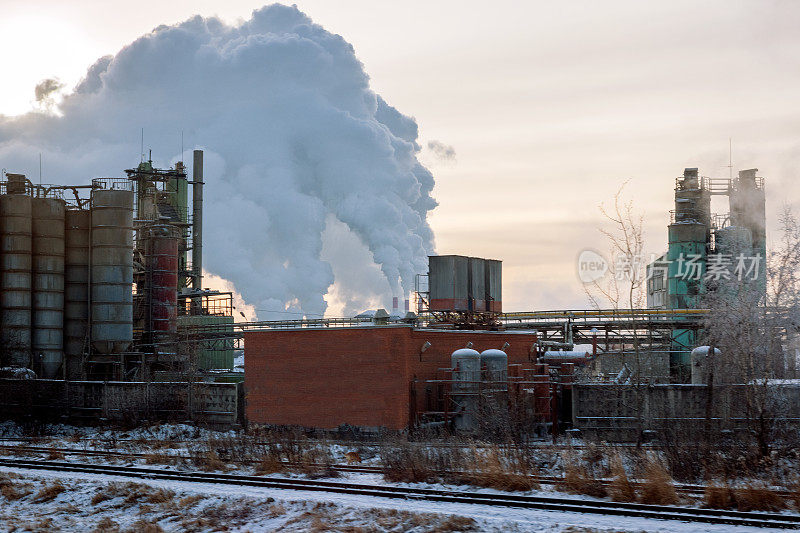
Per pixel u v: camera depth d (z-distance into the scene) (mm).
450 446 34875
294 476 31109
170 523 24641
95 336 74688
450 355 51469
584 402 45031
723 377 42094
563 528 21109
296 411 51219
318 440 44500
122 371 74375
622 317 68250
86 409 56469
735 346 39344
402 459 30266
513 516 22797
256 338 53312
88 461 36844
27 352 73812
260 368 52875
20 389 58594
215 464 33156
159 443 42906
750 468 29844
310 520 23500
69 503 27781
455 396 48688
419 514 22844
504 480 27375
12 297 73562
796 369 44156
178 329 84062
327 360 50562
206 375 75875
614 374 56312
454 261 67062
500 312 73000
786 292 36938
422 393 48906
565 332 69438
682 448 31266
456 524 21719
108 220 75500
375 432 48250
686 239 81812
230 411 51906
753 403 36125
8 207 74188
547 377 52562
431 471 29234
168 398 54031
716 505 24000
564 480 27469
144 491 28125
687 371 70625
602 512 23031
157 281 80500
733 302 39719
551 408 49750
